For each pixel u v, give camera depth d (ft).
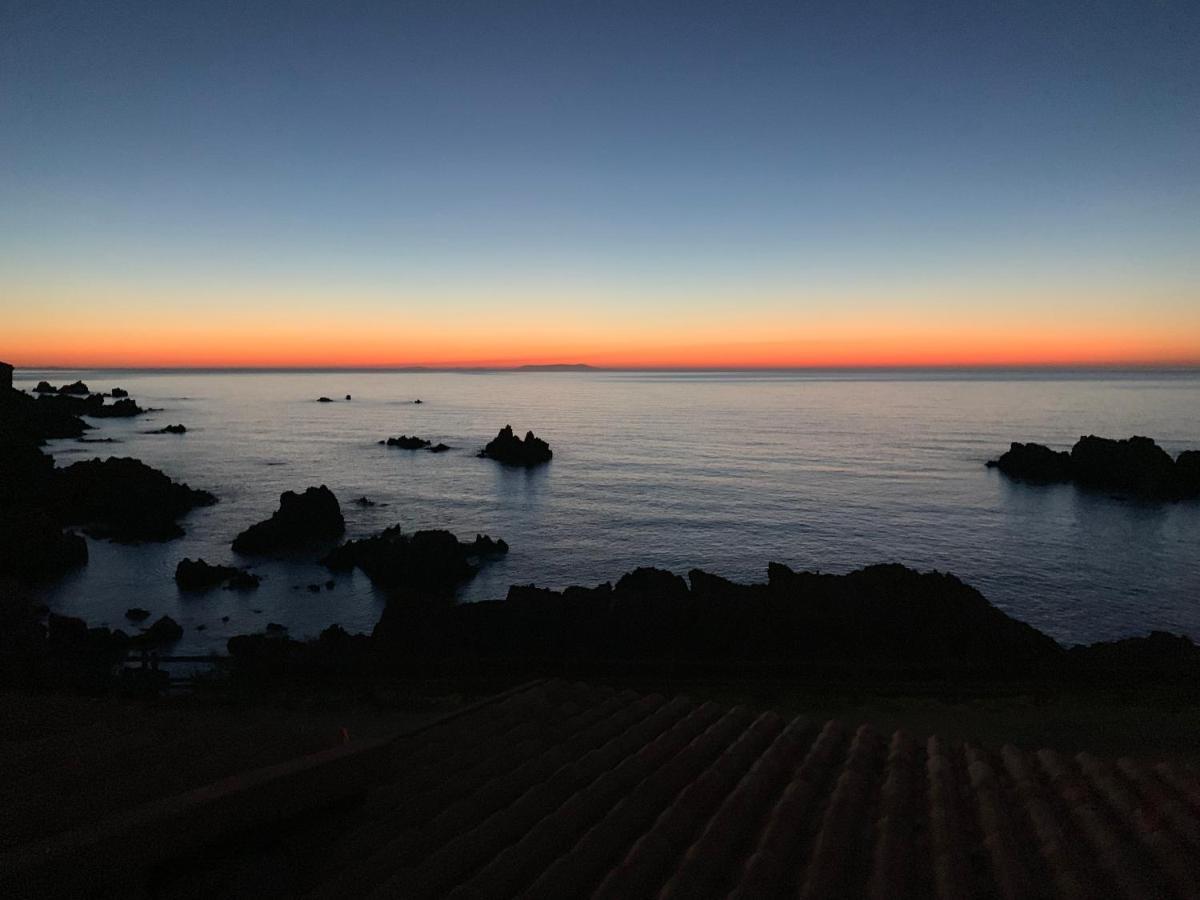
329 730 22.67
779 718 28.71
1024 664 57.72
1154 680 55.62
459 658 57.41
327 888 16.39
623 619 71.26
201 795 16.48
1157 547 172.35
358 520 189.67
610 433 414.82
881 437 392.06
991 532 185.37
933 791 22.34
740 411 586.45
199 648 101.45
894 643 66.08
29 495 174.50
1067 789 22.31
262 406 618.44
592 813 20.27
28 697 28.25
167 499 187.73
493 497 224.53
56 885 13.84
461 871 17.35
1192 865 17.72
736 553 163.43
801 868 18.15
